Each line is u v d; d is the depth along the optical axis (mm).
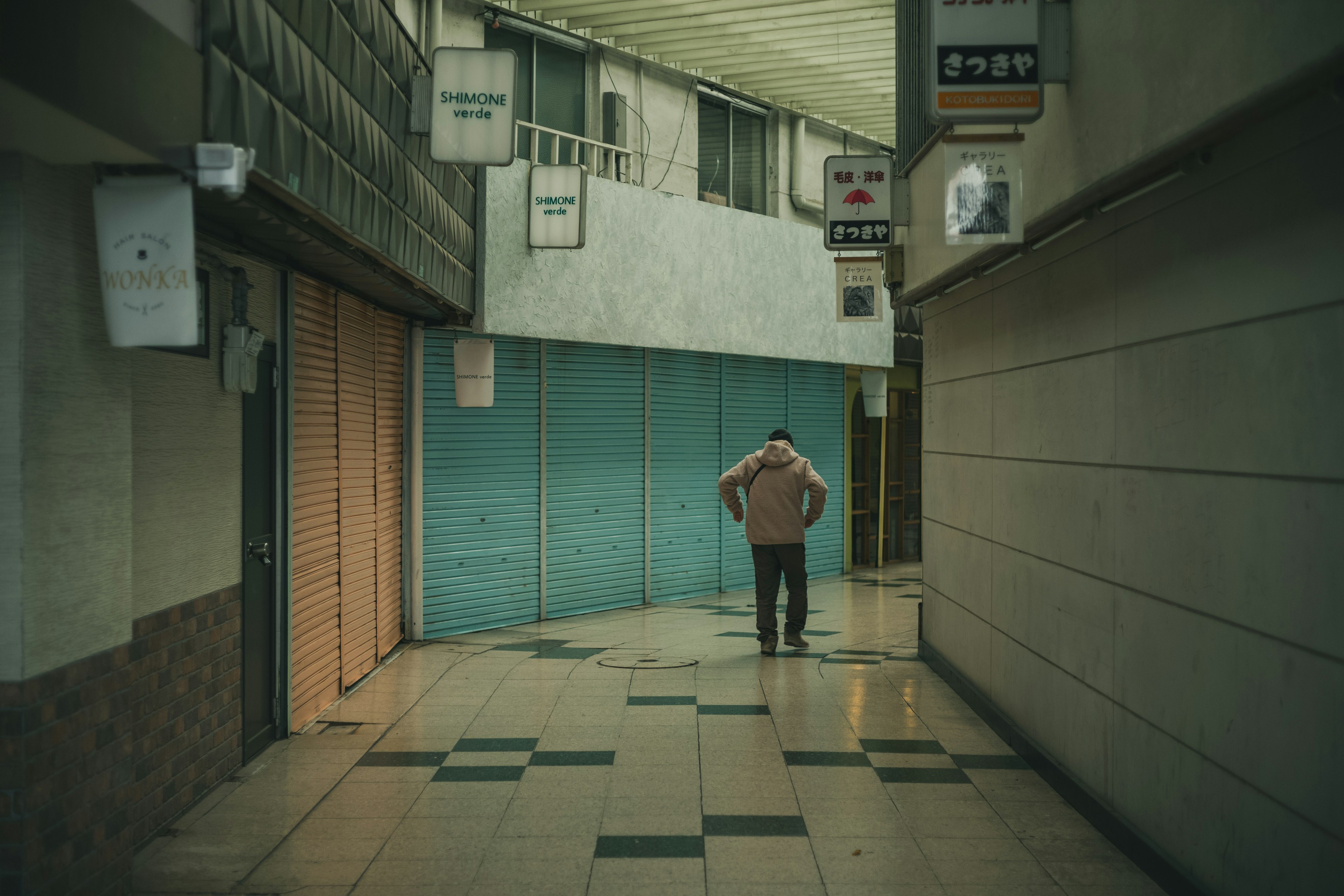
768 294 12336
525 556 10023
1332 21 2404
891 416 15641
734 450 12453
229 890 3676
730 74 11484
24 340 2906
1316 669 2773
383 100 5426
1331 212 2697
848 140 14609
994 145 4484
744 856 4023
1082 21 4055
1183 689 3598
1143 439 3941
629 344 10594
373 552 7781
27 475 2920
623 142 11281
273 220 4176
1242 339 3180
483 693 6918
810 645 8836
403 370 8812
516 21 10117
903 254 7500
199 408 4500
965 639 6801
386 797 4734
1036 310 5285
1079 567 4645
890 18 9680
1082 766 4617
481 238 9047
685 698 6773
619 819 4449
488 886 3730
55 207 3072
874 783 4969
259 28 3600
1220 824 3318
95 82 2598
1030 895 3660
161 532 4113
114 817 3453
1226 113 2930
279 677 5668
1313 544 2787
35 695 2955
